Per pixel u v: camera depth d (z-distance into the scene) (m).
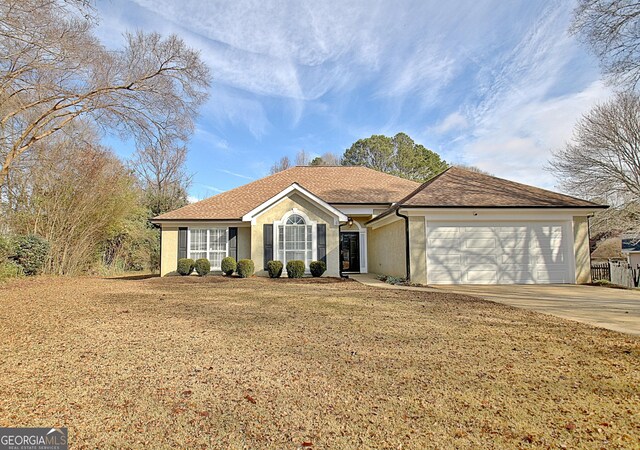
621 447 2.97
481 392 4.01
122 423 3.36
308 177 24.00
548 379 4.39
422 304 9.41
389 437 3.12
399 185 23.14
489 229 14.68
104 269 20.70
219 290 12.16
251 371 4.66
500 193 15.76
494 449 2.94
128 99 16.14
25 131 14.88
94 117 16.09
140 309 8.73
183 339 6.12
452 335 6.37
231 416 3.50
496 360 5.05
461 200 14.87
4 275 14.35
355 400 3.83
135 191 23.78
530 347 5.66
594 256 33.47
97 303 9.57
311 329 6.78
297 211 17.39
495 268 14.57
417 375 4.50
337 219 17.47
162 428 3.28
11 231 16.55
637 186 23.92
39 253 16.16
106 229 19.67
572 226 14.80
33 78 13.78
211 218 18.80
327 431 3.22
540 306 9.22
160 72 16.20
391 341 5.99
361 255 21.53
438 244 14.54
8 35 10.59
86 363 4.95
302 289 12.46
